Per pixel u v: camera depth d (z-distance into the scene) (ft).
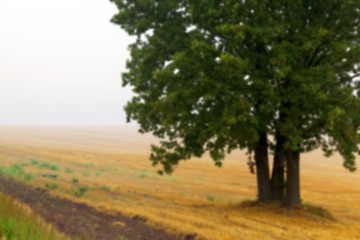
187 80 48.73
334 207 72.74
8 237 20.13
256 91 47.73
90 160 143.13
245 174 132.46
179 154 58.23
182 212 50.39
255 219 49.70
